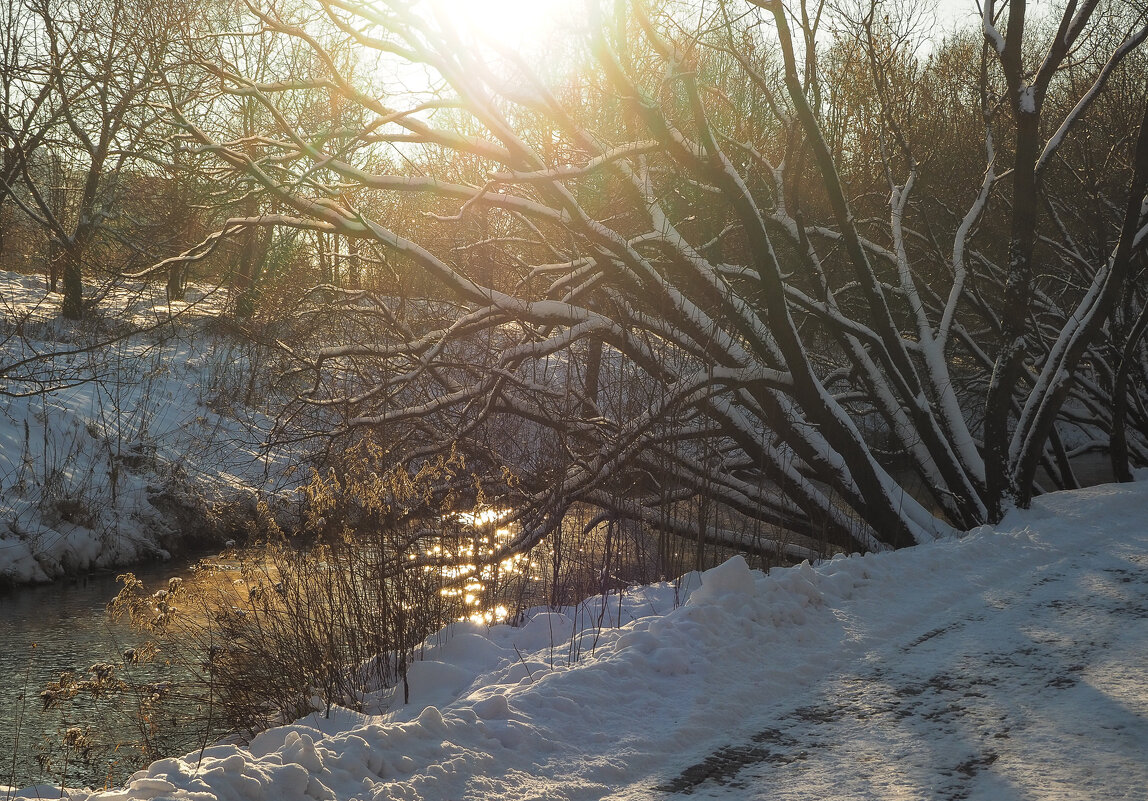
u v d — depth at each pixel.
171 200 12.42
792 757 4.95
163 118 11.20
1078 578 8.99
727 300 12.45
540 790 4.48
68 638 11.00
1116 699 5.64
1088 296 14.05
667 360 14.38
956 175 20.88
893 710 5.63
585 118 14.38
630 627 7.10
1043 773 4.61
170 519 15.56
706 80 17.83
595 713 5.44
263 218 11.59
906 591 8.50
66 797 4.16
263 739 5.09
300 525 8.13
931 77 20.23
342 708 5.83
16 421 16.62
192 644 9.23
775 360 12.72
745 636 6.80
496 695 5.29
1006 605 8.08
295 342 13.08
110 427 17.50
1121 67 20.67
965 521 13.09
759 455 12.88
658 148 11.84
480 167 15.29
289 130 10.92
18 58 22.55
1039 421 12.90
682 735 5.20
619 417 12.63
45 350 19.08
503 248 15.12
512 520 11.93
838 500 16.61
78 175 24.16
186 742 7.23
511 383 12.95
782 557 11.42
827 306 13.63
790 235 13.68
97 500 15.16
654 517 11.97
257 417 18.28
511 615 8.32
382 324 13.59
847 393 16.12
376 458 8.28
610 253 12.26
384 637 7.09
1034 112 12.83
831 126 17.50
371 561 7.59
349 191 12.44
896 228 15.20
